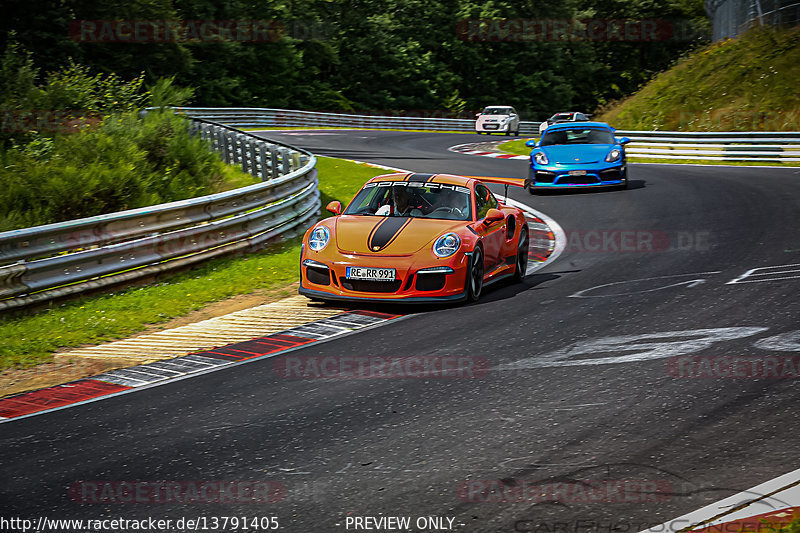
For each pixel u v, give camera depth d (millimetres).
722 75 117125
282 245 50500
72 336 30062
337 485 15680
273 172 71938
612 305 30641
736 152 89625
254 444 18078
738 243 42906
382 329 28797
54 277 35500
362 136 154250
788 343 24078
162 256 40781
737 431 17516
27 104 83500
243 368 24688
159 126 76250
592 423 18406
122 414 20844
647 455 16500
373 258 31688
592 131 70875
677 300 30781
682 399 19688
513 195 68625
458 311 31203
